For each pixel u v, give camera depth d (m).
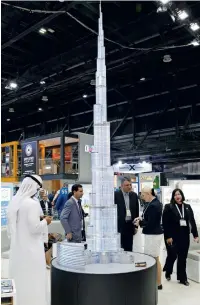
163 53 8.79
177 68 9.38
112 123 13.69
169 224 4.54
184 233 4.50
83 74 9.46
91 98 13.16
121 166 12.79
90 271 2.92
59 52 8.92
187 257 4.83
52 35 8.17
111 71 9.84
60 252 3.20
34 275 2.93
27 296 2.89
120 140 13.39
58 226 6.56
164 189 7.37
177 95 11.15
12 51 9.19
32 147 10.97
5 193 5.41
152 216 4.08
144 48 7.77
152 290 3.08
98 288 2.82
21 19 7.08
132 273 2.89
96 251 3.27
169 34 7.43
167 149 12.32
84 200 9.10
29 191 3.07
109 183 3.36
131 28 7.11
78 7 6.49
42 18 6.59
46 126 16.03
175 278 4.75
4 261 4.82
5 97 12.27
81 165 10.16
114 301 2.81
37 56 9.23
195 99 11.06
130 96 12.33
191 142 11.64
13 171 12.42
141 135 12.67
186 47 8.50
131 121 13.05
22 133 17.66
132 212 4.59
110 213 3.32
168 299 3.89
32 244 2.97
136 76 10.59
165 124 12.30
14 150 12.45
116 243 3.32
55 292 3.07
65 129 14.80
